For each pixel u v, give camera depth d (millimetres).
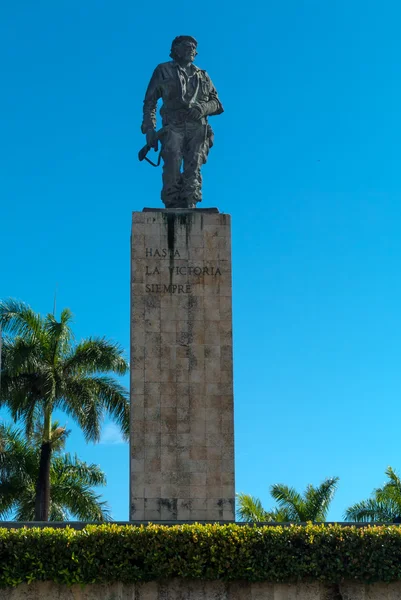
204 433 32625
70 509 48281
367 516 44469
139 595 24766
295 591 24953
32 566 24234
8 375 45375
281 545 24953
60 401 46000
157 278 33562
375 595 24891
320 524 26812
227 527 25281
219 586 24953
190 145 35594
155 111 36188
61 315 46188
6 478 47625
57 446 46938
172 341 33156
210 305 33500
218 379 33000
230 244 33969
